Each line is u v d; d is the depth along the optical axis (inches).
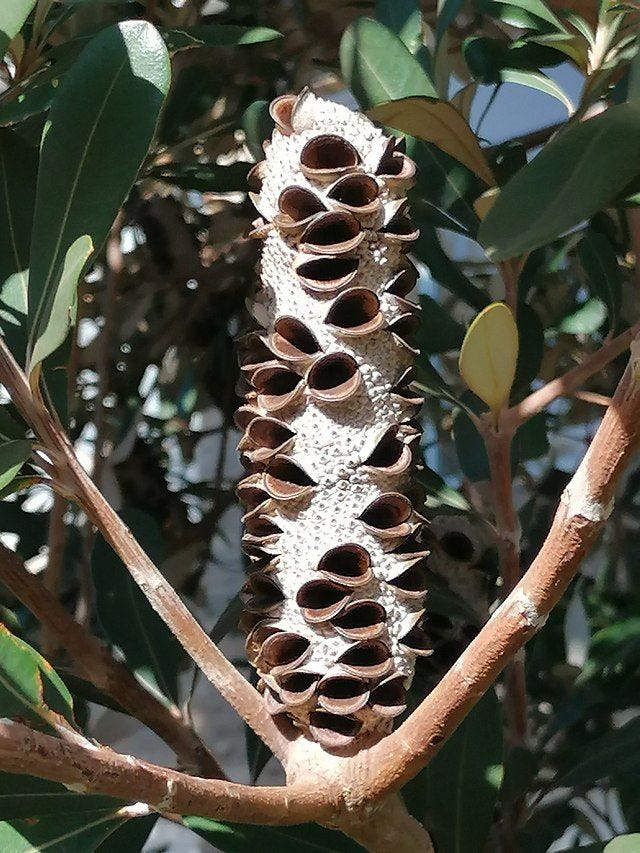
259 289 6.6
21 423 7.9
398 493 5.9
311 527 5.9
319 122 6.0
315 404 6.0
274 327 6.1
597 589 13.1
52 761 4.3
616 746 9.4
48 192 6.5
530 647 12.2
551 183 5.9
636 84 6.1
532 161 6.0
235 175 11.2
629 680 11.0
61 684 5.3
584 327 11.0
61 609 7.7
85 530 12.1
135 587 9.2
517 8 10.5
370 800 5.6
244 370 6.1
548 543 5.1
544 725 12.3
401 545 6.1
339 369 6.0
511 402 10.0
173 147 12.1
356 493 6.0
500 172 10.0
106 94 6.5
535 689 12.8
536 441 12.3
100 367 12.9
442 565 9.8
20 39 9.1
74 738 4.8
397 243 6.0
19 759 4.3
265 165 6.3
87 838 6.2
